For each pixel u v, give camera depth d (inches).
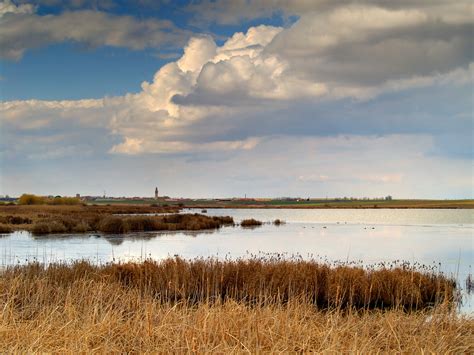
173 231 2025.1
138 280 657.6
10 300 391.5
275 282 659.4
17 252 1207.6
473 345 346.9
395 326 386.0
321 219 3590.1
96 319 365.4
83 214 2770.7
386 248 1455.5
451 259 1202.6
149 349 313.6
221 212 5374.0
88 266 722.8
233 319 366.3
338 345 322.3
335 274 696.4
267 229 2255.2
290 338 345.1
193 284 665.0
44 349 299.3
